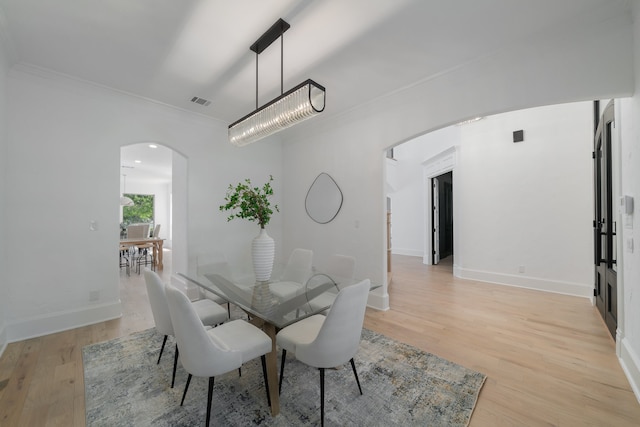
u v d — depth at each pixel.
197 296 4.07
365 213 3.71
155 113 3.61
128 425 1.59
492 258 4.78
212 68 2.76
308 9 1.98
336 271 2.85
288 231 4.92
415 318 3.19
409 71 2.83
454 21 2.12
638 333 1.88
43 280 2.81
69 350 2.45
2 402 1.78
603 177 2.99
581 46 2.13
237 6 1.95
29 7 1.94
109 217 3.21
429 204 6.73
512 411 1.70
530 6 1.97
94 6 1.93
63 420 1.62
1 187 2.49
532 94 2.33
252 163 4.68
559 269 4.14
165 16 2.04
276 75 2.90
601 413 1.68
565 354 2.36
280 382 1.90
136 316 3.27
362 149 3.75
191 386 1.94
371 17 2.07
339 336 1.59
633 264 1.97
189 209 3.96
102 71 2.81
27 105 2.73
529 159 4.39
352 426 1.58
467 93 2.71
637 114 1.88
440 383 1.97
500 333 2.78
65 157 2.94
